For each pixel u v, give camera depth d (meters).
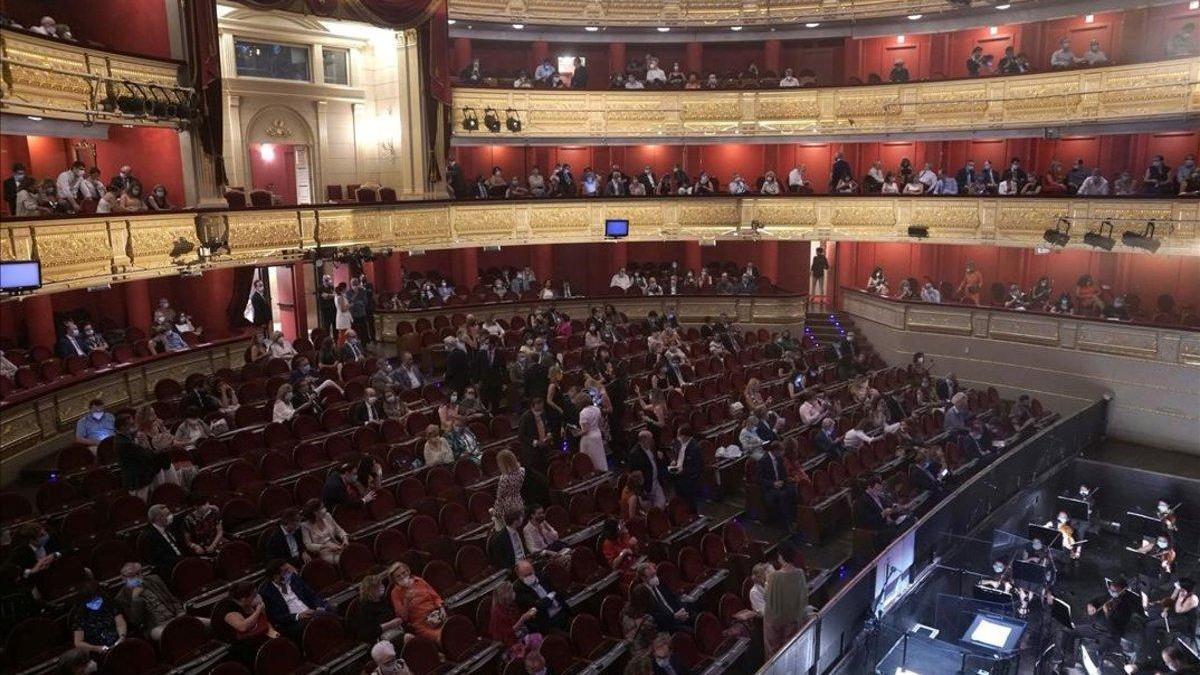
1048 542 14.95
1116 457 18.69
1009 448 17.64
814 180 27.48
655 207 24.53
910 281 24.28
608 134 25.12
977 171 25.08
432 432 13.16
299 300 22.92
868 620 10.78
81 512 10.26
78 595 8.27
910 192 23.08
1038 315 21.12
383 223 20.62
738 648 9.80
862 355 22.41
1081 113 20.89
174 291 19.66
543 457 13.32
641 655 8.41
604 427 15.09
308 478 12.16
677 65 26.17
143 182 17.69
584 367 18.30
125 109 14.61
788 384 18.58
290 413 14.17
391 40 22.31
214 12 16.89
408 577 9.26
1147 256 22.27
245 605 8.66
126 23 16.83
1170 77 19.41
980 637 11.21
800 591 9.58
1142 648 13.08
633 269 27.00
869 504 13.16
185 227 16.20
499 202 22.97
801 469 14.48
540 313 21.75
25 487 12.48
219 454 12.66
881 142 25.42
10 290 12.02
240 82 20.36
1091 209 19.94
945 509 12.91
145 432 11.36
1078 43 23.27
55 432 13.48
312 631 8.67
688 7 26.31
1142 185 19.80
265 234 18.00
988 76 22.23
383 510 11.63
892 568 11.44
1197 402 18.78
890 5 24.84
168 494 10.88
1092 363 20.30
